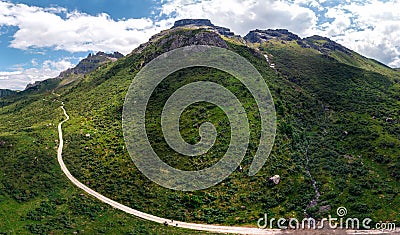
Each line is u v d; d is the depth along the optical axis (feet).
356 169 377.50
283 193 341.21
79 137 478.18
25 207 309.01
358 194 332.19
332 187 349.82
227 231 296.71
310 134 474.90
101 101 645.10
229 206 331.57
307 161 406.00
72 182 371.56
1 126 630.33
